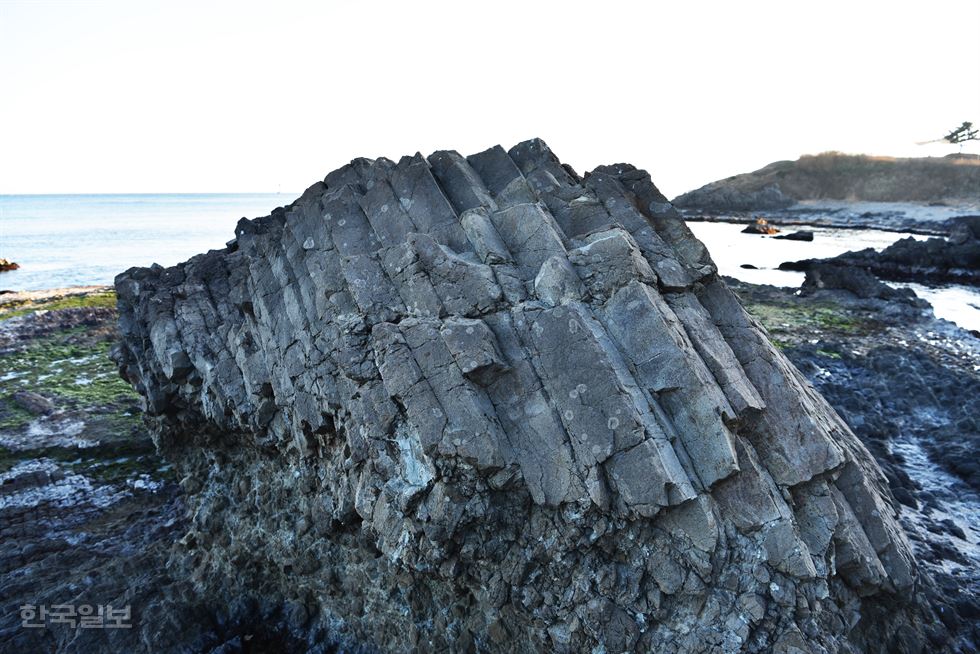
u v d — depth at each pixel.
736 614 8.70
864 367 23.64
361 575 12.04
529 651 9.97
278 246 13.98
